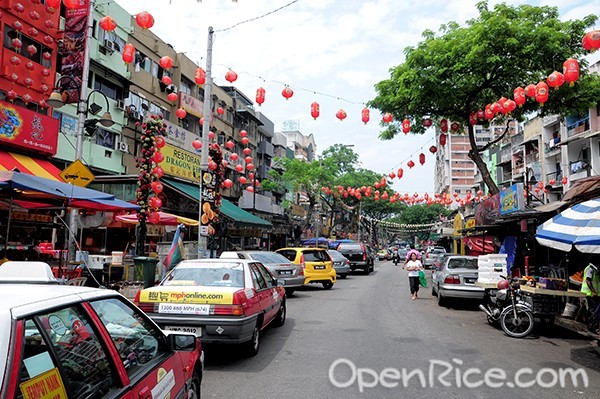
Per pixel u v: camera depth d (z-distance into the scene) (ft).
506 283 31.12
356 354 23.71
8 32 57.67
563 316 34.76
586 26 50.85
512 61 50.16
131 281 41.19
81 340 8.17
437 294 49.88
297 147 224.74
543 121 118.21
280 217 134.51
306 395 17.21
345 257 85.76
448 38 53.52
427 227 263.49
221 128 122.83
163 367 10.97
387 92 58.59
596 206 23.76
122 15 78.84
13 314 6.76
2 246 38.04
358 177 163.12
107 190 66.18
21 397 6.24
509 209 48.47
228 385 18.33
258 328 24.31
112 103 75.87
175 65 97.40
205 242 48.73
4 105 52.21
